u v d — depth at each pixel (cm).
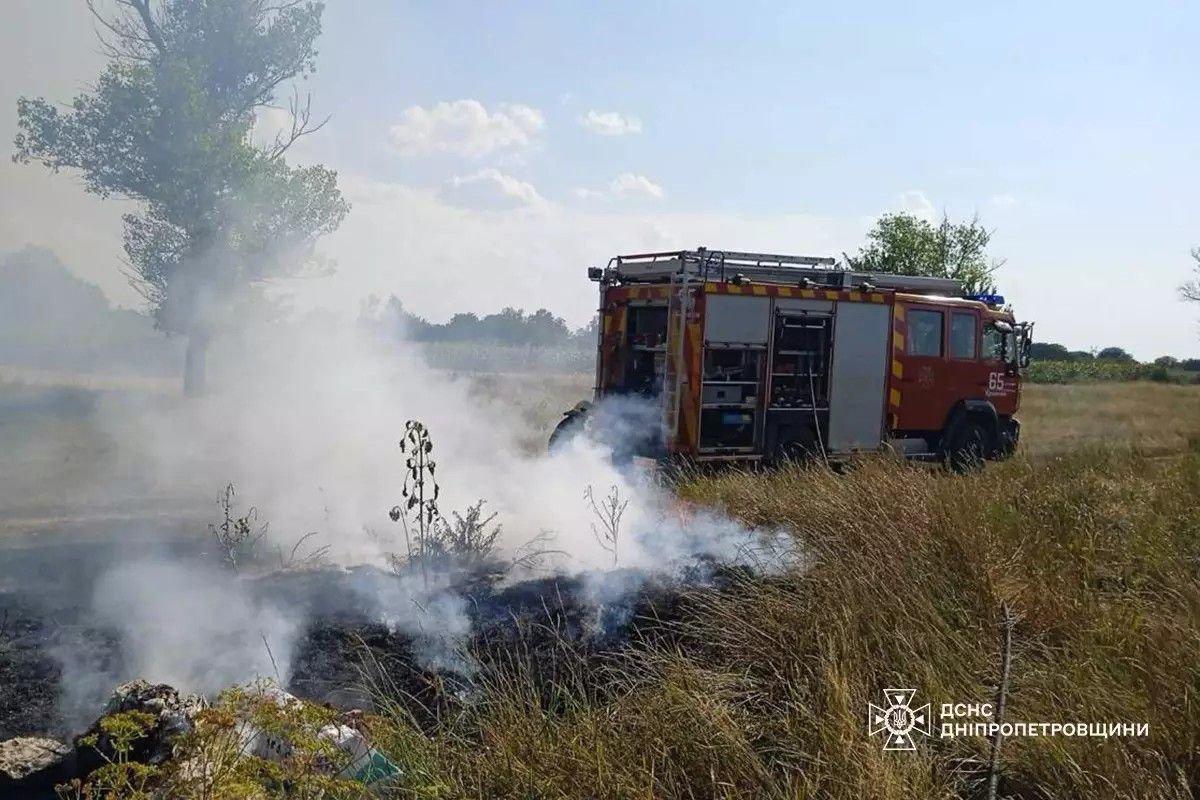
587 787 354
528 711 416
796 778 365
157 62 1956
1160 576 612
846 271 1203
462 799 347
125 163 1909
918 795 349
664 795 356
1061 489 865
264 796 309
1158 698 415
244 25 2030
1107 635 493
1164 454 1373
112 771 305
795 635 475
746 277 1123
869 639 470
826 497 717
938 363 1283
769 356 1098
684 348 1051
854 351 1180
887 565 564
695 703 396
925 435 1301
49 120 1845
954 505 696
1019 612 534
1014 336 1392
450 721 421
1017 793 374
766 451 1098
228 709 321
